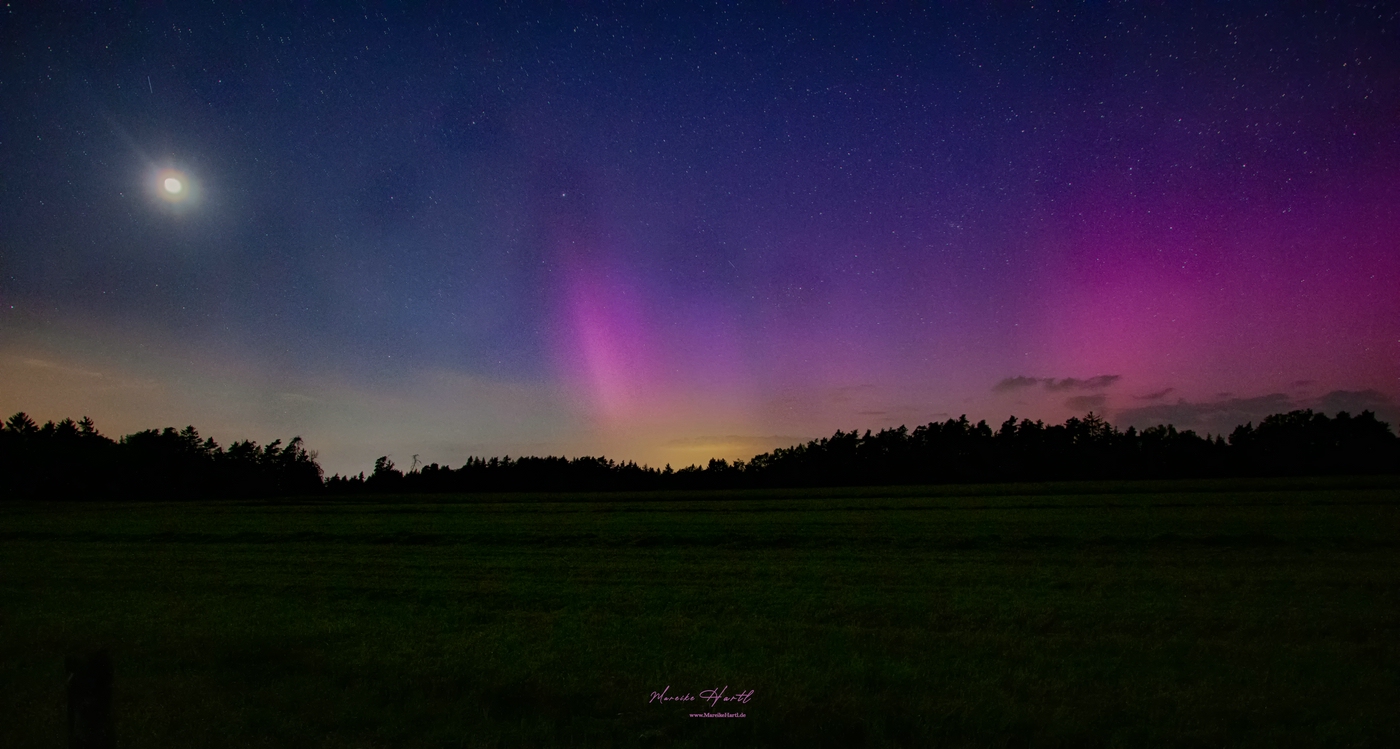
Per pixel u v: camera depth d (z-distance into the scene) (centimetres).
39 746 810
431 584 2139
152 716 896
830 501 5800
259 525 4378
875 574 2205
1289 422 9556
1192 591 1817
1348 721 846
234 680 1058
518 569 2491
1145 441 10425
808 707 895
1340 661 1096
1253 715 868
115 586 2180
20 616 1585
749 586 2011
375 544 3481
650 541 3347
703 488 9406
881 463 10631
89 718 654
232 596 1958
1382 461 8288
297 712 923
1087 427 11244
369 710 920
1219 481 6600
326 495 9519
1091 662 1109
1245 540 2811
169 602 1834
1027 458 10244
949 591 1866
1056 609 1550
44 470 10150
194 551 3225
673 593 1888
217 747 815
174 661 1147
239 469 11919
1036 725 841
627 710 918
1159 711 878
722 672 1059
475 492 9650
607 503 6319
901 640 1277
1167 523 3403
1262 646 1193
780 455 11544
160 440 12312
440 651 1224
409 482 11475
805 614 1566
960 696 938
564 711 923
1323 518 3503
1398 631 1297
